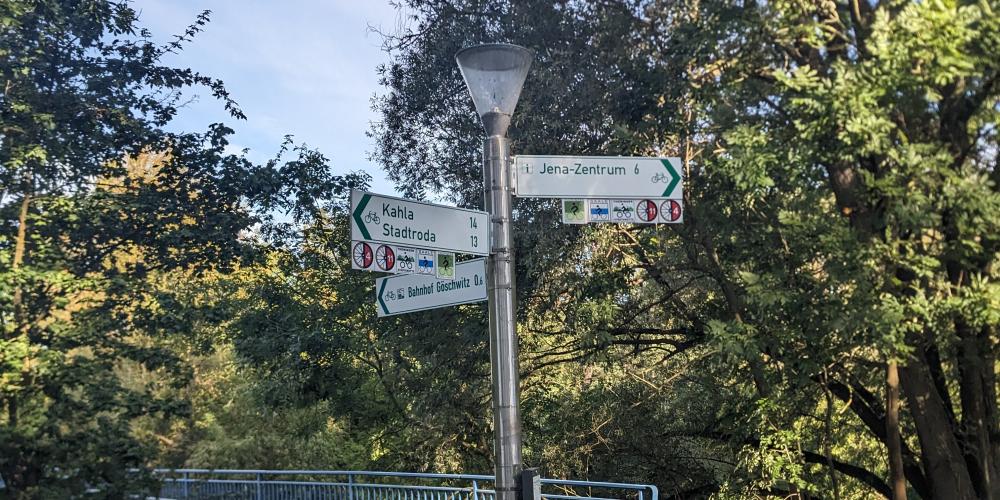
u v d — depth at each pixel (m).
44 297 7.59
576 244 10.60
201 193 10.66
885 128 6.76
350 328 14.83
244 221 10.89
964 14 6.33
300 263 14.36
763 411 10.38
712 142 9.70
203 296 12.19
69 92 8.88
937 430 9.59
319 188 12.33
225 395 21.88
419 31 12.65
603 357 12.50
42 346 7.18
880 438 11.51
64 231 8.63
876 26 6.74
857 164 8.35
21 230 7.74
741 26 8.08
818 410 12.56
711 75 9.20
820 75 9.10
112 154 9.59
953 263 8.12
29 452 6.36
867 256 7.19
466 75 4.96
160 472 7.01
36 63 8.47
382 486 10.49
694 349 13.37
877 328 7.07
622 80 9.87
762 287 8.01
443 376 13.26
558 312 12.06
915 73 6.70
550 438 14.98
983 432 9.45
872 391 11.63
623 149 9.70
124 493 6.48
